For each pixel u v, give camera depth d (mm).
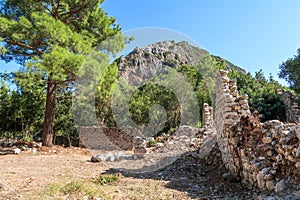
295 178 2992
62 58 7828
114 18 11859
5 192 3357
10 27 8172
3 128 13750
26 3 9648
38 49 9391
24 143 9898
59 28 8180
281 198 2729
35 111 13406
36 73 8945
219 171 5094
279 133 3521
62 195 3260
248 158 3986
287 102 11555
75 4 10320
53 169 5520
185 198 3441
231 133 4699
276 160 3443
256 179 3615
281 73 13305
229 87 5359
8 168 5457
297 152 2975
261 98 12477
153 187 4105
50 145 9844
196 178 4914
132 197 3426
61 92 12359
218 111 5922
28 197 3100
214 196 3588
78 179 4293
